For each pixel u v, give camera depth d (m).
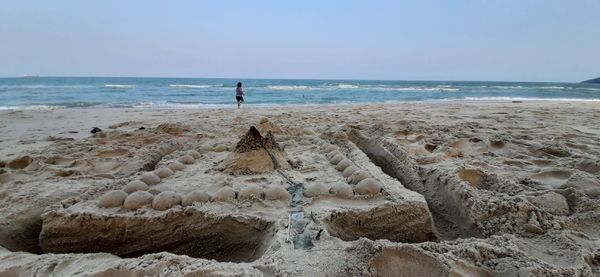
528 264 1.84
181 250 2.62
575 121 8.66
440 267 1.80
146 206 2.76
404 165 4.23
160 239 2.62
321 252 1.97
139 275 1.77
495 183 3.41
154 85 44.28
